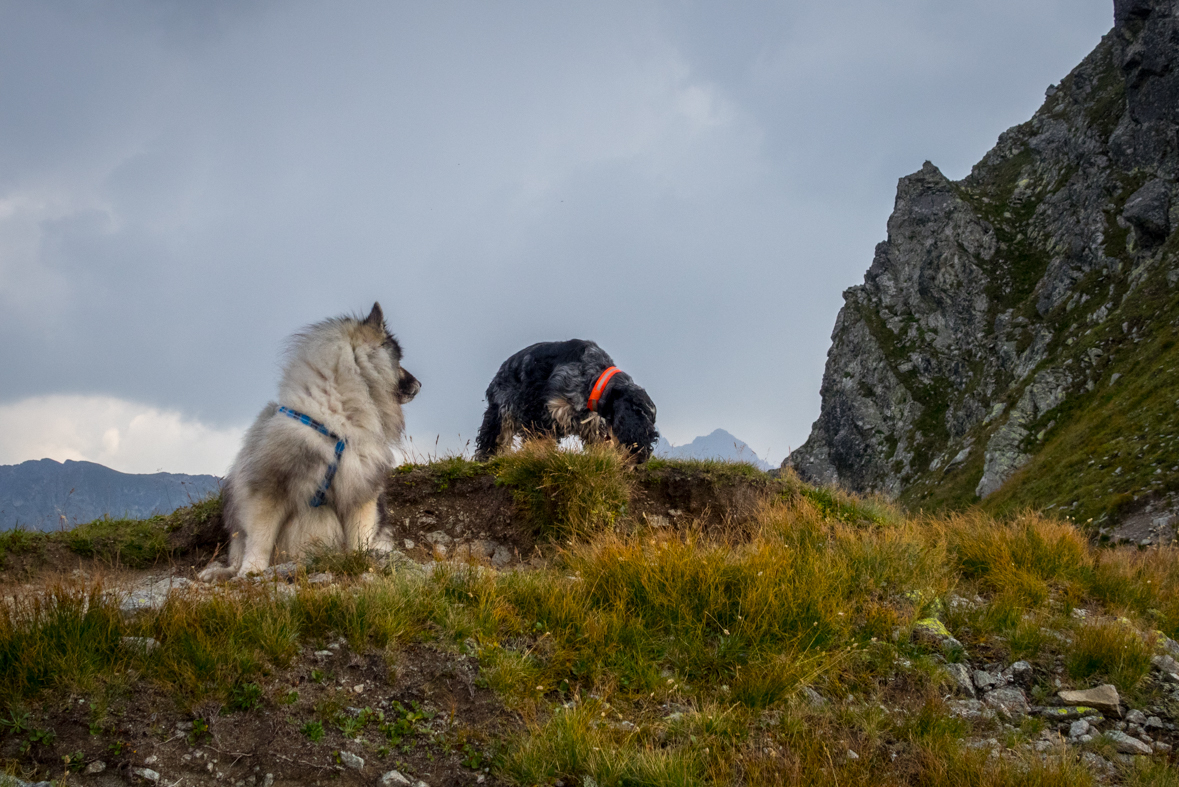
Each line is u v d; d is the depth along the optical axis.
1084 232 76.25
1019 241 89.50
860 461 87.38
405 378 6.56
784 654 4.31
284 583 4.76
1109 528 36.38
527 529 7.55
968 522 8.07
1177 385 47.34
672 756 3.25
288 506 5.76
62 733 2.99
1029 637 4.85
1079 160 88.50
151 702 3.21
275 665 3.58
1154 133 72.88
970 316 86.62
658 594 4.75
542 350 10.29
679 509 8.49
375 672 3.71
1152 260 65.38
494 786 3.17
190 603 3.83
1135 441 44.75
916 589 5.46
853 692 4.21
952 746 3.67
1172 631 5.69
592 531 7.11
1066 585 6.24
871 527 7.61
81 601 3.55
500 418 10.42
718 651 4.31
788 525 6.88
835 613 4.71
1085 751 3.90
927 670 4.44
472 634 4.09
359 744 3.28
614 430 9.22
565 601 4.53
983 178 104.50
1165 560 7.86
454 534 7.75
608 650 4.21
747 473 8.98
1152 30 72.81
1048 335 71.75
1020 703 4.34
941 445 79.38
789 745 3.61
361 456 5.85
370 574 4.86
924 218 97.12
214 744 3.11
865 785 3.33
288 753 3.15
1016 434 61.03
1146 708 4.35
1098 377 59.75
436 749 3.34
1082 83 94.88
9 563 6.45
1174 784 3.50
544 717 3.65
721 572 4.99
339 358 5.85
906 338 90.88
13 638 3.24
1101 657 4.66
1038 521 7.66
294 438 5.55
